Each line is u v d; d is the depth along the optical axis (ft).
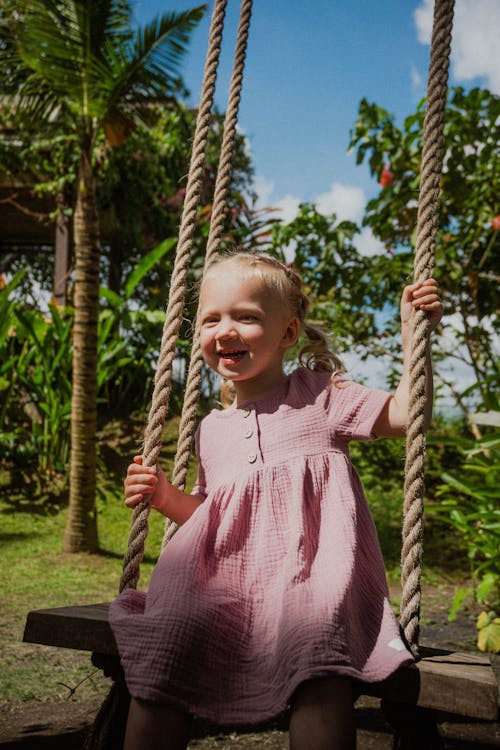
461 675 4.13
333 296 23.36
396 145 19.60
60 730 8.05
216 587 4.87
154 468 5.79
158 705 4.18
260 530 5.13
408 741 4.73
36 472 22.08
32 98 19.39
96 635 4.72
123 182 28.68
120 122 18.79
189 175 6.48
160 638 4.37
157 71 17.69
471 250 19.62
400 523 19.22
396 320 22.86
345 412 5.50
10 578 15.56
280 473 5.32
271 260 5.92
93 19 16.83
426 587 16.38
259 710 4.24
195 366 6.59
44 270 38.01
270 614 4.70
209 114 6.63
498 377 13.07
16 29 17.13
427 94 5.56
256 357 5.58
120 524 19.66
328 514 5.12
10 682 9.64
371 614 4.71
